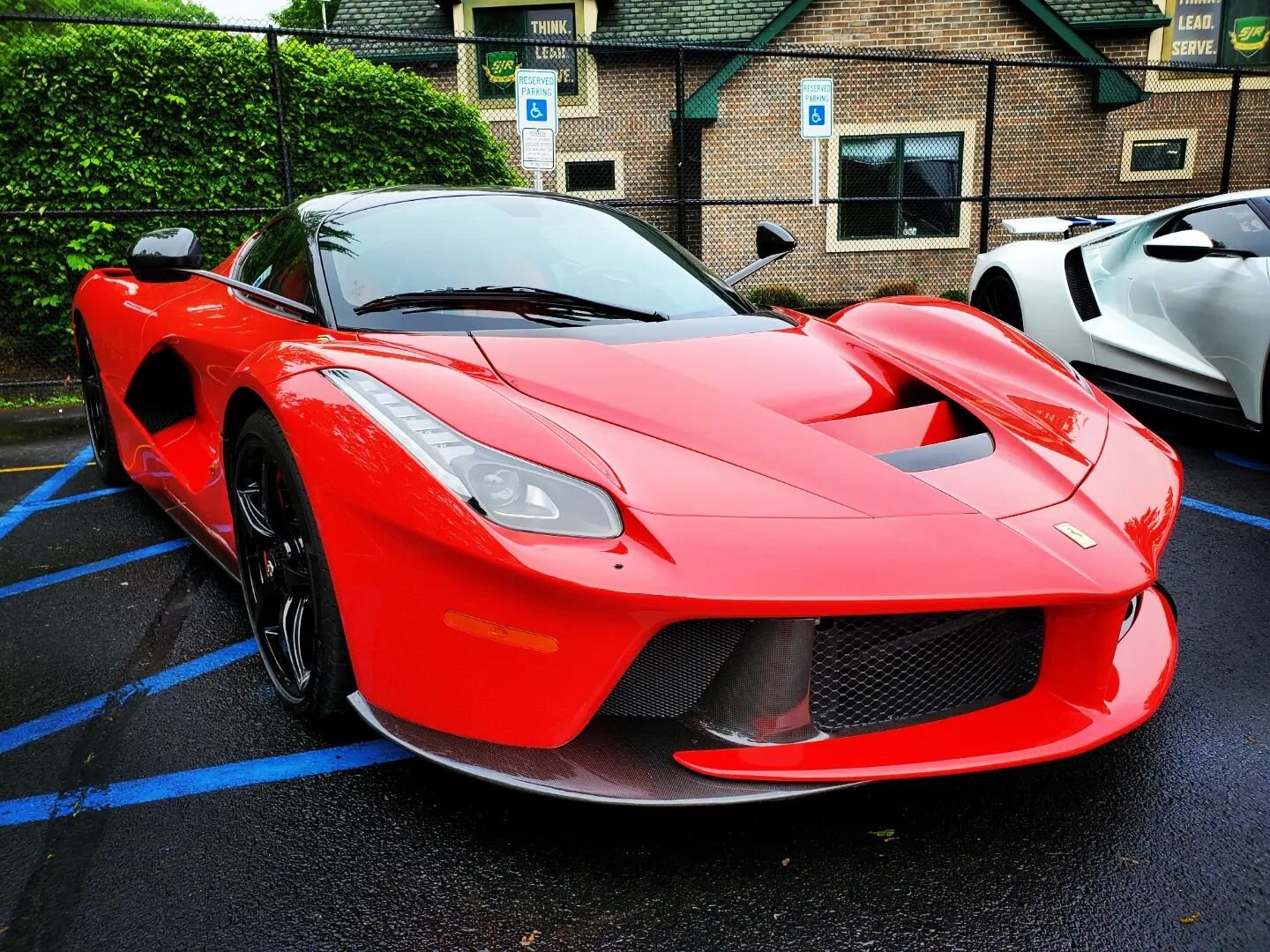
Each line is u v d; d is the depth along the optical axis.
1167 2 13.59
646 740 1.51
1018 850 1.55
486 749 1.49
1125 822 1.61
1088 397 2.13
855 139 11.58
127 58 6.07
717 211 11.55
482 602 1.44
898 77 11.52
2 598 2.66
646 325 2.22
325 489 1.60
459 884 1.48
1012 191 11.69
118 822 1.64
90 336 3.40
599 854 1.55
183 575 2.83
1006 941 1.35
